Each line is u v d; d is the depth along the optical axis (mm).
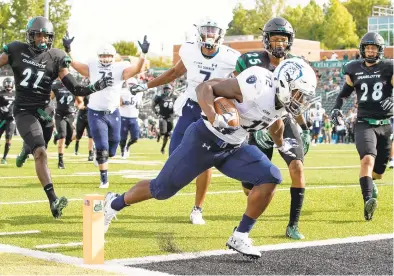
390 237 9000
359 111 11203
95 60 14461
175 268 7051
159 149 31375
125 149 24453
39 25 10094
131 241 8547
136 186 8039
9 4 56750
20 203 11805
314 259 7602
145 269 6949
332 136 46344
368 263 7422
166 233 9156
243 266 7234
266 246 8344
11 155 25328
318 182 16062
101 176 14594
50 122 10625
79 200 12406
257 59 9461
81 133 24969
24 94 10328
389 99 11023
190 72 10273
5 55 10234
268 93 7145
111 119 14617
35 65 10219
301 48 79750
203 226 9773
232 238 7594
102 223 7176
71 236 8820
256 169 7562
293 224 8953
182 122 10203
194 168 7648
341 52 81000
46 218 10219
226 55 10250
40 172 10117
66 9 56688
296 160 8961
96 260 7133
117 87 14531
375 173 11656
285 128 9133
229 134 7359
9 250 7816
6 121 20953
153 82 10609
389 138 11234
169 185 7754
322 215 10961
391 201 12750
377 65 11102
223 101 7164
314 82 7051
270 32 9172
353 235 9156
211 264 7301
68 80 10406
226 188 14688
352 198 13023
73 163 21625
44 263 7109
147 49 14078
